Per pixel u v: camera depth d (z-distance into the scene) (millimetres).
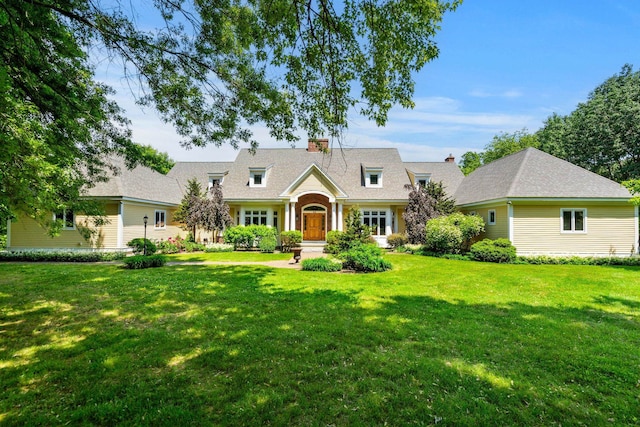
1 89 5004
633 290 8641
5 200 6434
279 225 22109
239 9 5375
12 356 4355
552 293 8250
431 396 3426
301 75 5754
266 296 7688
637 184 13953
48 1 5332
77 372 3904
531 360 4281
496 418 3064
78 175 9008
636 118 23156
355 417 3078
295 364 4125
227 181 22828
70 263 13727
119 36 5777
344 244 16266
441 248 16859
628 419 3076
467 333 5234
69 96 7059
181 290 8250
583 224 15352
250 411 3129
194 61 6285
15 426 2896
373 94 5547
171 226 22391
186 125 7031
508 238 15586
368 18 4828
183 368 4027
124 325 5625
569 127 30234
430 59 5043
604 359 4301
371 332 5254
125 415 3062
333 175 22859
